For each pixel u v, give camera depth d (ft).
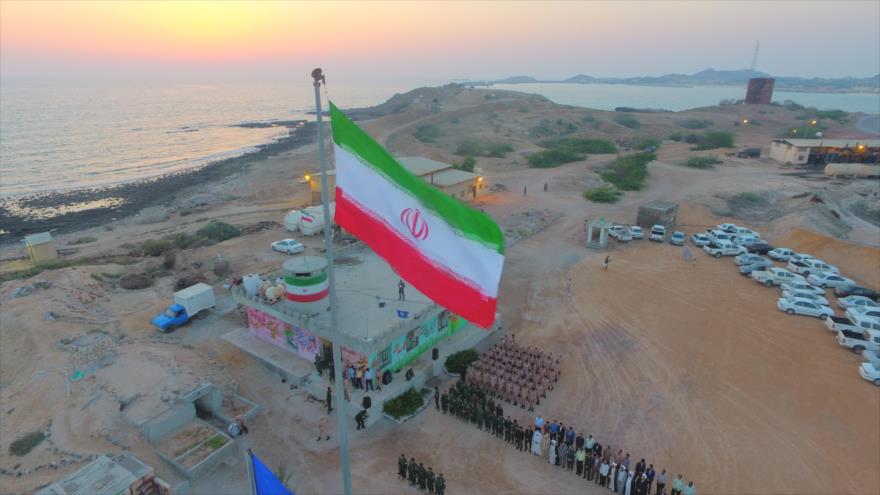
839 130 540.52
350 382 93.50
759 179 284.82
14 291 129.39
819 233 193.16
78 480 65.67
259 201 273.95
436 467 77.92
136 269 158.40
